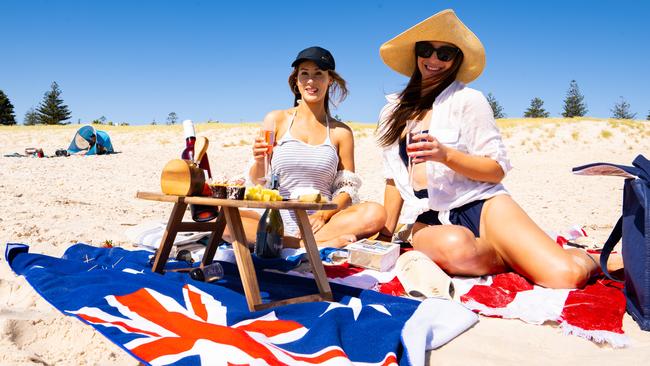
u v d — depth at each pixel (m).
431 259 3.30
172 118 86.38
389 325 2.25
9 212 5.66
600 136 30.27
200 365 1.86
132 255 3.63
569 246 4.14
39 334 2.25
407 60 4.03
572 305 2.68
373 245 3.65
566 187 12.39
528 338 2.40
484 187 3.47
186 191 2.85
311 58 4.10
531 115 81.56
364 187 12.10
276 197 2.85
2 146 27.72
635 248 2.64
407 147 3.23
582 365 2.07
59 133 33.34
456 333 2.38
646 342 2.36
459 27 3.59
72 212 6.04
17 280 2.92
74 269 3.20
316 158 4.23
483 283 3.17
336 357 1.90
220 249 3.77
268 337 2.23
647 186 2.59
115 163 15.96
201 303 2.60
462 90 3.63
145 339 2.09
